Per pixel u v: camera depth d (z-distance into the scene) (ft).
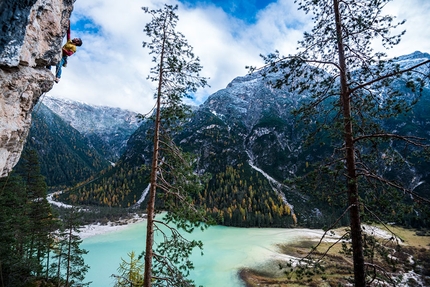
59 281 80.23
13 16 15.25
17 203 73.41
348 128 25.72
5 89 18.22
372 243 25.38
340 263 107.76
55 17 20.76
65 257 82.48
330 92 28.14
